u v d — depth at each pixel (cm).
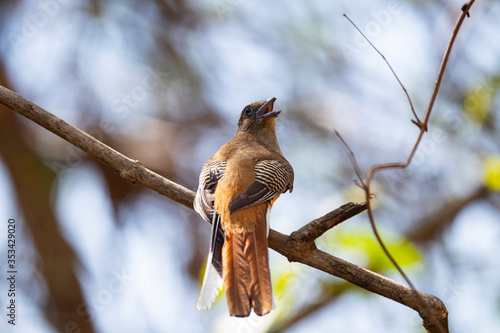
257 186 813
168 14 1549
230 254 748
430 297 738
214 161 884
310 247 753
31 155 1516
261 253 746
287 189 884
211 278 746
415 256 931
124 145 1461
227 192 812
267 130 1020
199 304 730
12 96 781
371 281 744
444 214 1363
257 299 711
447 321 742
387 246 939
